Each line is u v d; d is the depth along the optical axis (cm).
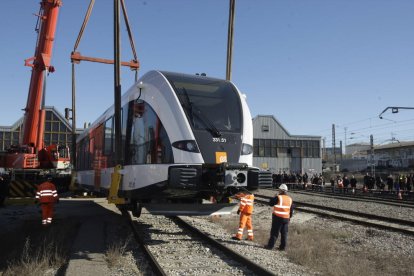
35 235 1127
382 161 8625
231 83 1056
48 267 792
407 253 941
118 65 1068
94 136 1581
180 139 888
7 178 1888
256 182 929
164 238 1031
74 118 2045
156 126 937
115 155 1177
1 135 4603
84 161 1781
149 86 998
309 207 1892
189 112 919
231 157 912
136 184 970
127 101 1107
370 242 1059
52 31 1886
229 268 750
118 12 1070
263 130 5650
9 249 973
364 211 1786
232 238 1046
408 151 7881
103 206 1828
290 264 799
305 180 3775
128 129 1066
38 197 1270
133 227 1104
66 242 1023
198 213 984
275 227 940
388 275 753
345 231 1202
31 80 1900
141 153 980
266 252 905
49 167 1995
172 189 872
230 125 950
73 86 1994
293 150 5738
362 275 736
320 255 872
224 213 1010
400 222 1361
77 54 1983
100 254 841
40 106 1900
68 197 2211
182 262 793
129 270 741
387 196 2783
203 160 882
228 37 1280
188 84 977
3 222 1395
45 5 1877
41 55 1850
